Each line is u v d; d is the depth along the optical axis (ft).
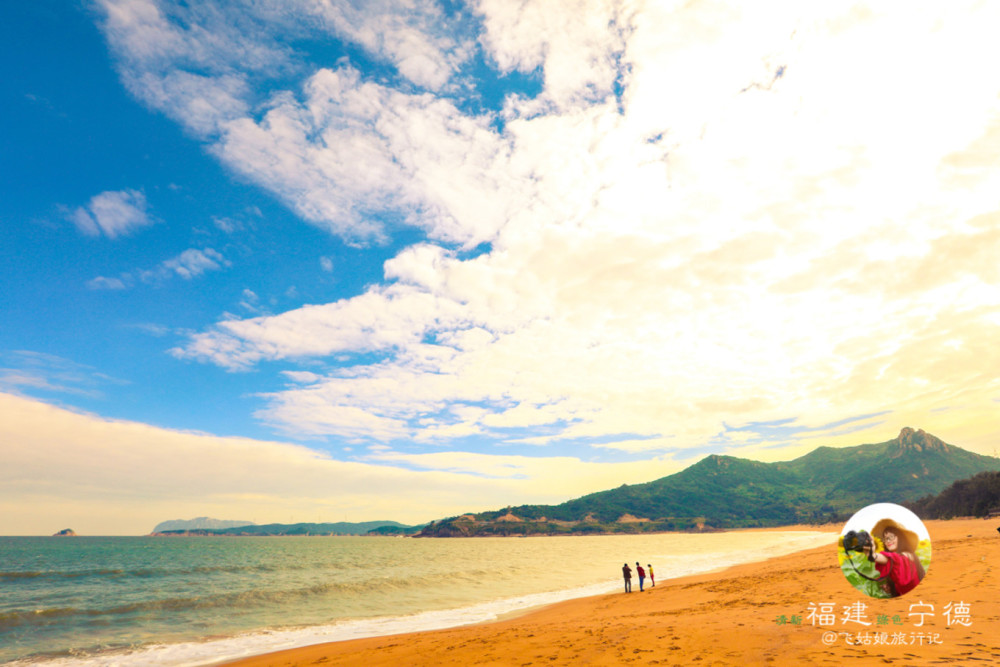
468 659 51.13
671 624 57.72
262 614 109.40
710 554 311.88
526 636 61.67
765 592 81.05
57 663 69.36
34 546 621.72
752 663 38.24
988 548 104.94
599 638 54.19
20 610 110.83
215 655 71.67
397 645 66.74
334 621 98.84
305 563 298.76
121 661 69.51
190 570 242.17
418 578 184.96
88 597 142.51
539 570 220.84
